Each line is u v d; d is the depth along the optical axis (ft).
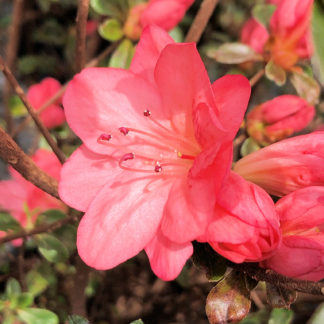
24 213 0.77
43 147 0.86
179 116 0.57
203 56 1.11
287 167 0.55
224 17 1.15
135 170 0.57
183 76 0.54
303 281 0.51
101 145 0.56
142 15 0.71
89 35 1.10
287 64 0.69
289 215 0.52
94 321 0.96
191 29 0.70
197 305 0.96
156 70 0.55
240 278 0.54
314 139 0.55
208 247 0.55
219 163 0.50
